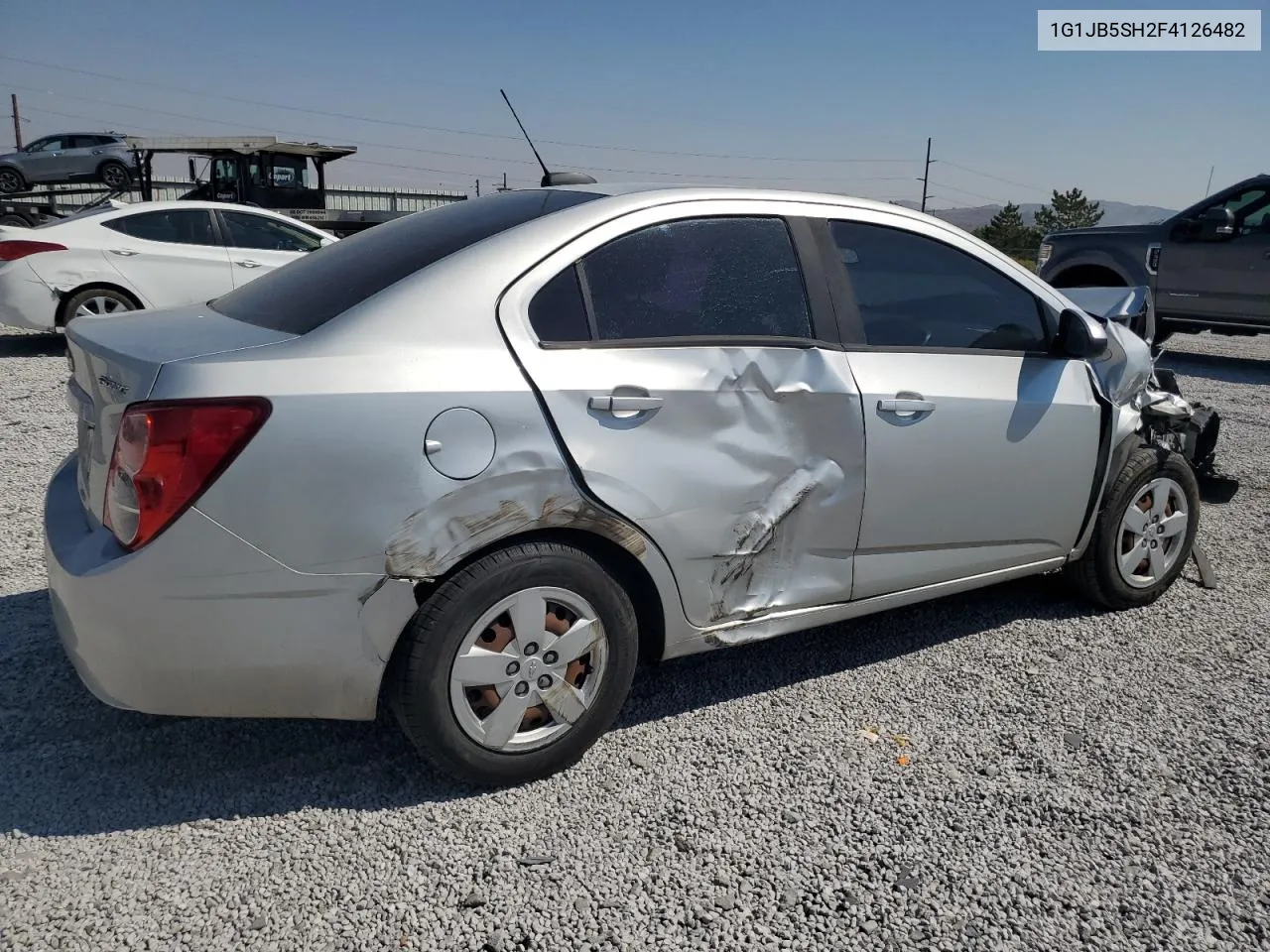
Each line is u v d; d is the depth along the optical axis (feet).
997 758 9.95
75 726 10.02
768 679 11.52
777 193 10.63
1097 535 12.98
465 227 9.91
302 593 8.00
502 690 8.81
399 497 8.09
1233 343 45.62
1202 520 17.81
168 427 7.66
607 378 8.98
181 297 31.60
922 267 11.40
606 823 8.77
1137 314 16.24
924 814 9.02
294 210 57.47
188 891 7.77
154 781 9.18
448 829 8.61
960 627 13.06
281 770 9.43
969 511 11.45
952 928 7.66
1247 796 9.41
